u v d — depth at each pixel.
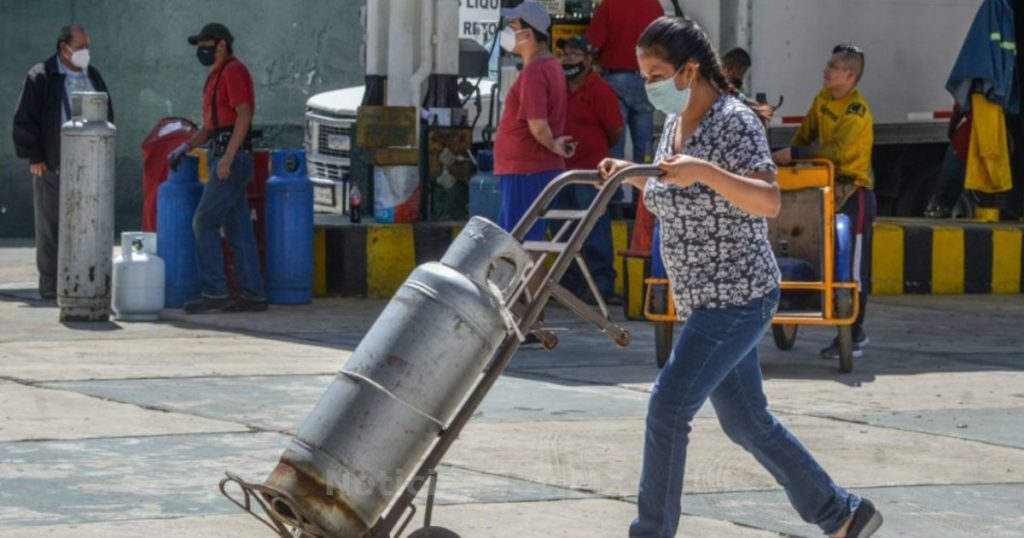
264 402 10.95
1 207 23.52
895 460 9.64
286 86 25.03
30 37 23.50
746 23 19.25
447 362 6.07
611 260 16.34
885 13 20.70
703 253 6.79
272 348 13.42
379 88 18.12
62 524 7.73
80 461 9.07
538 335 6.57
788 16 19.62
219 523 7.82
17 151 16.17
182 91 24.31
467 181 17.72
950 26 21.34
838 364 13.26
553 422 10.52
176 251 15.79
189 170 15.84
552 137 13.76
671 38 6.75
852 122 12.79
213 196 15.25
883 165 22.14
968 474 9.32
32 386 11.38
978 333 15.27
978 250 18.48
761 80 19.50
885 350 14.07
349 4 25.20
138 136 24.20
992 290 18.55
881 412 11.12
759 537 7.87
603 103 15.97
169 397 11.05
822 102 12.99
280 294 16.25
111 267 14.91
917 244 18.31
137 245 15.09
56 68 16.09
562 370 12.70
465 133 17.70
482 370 6.24
